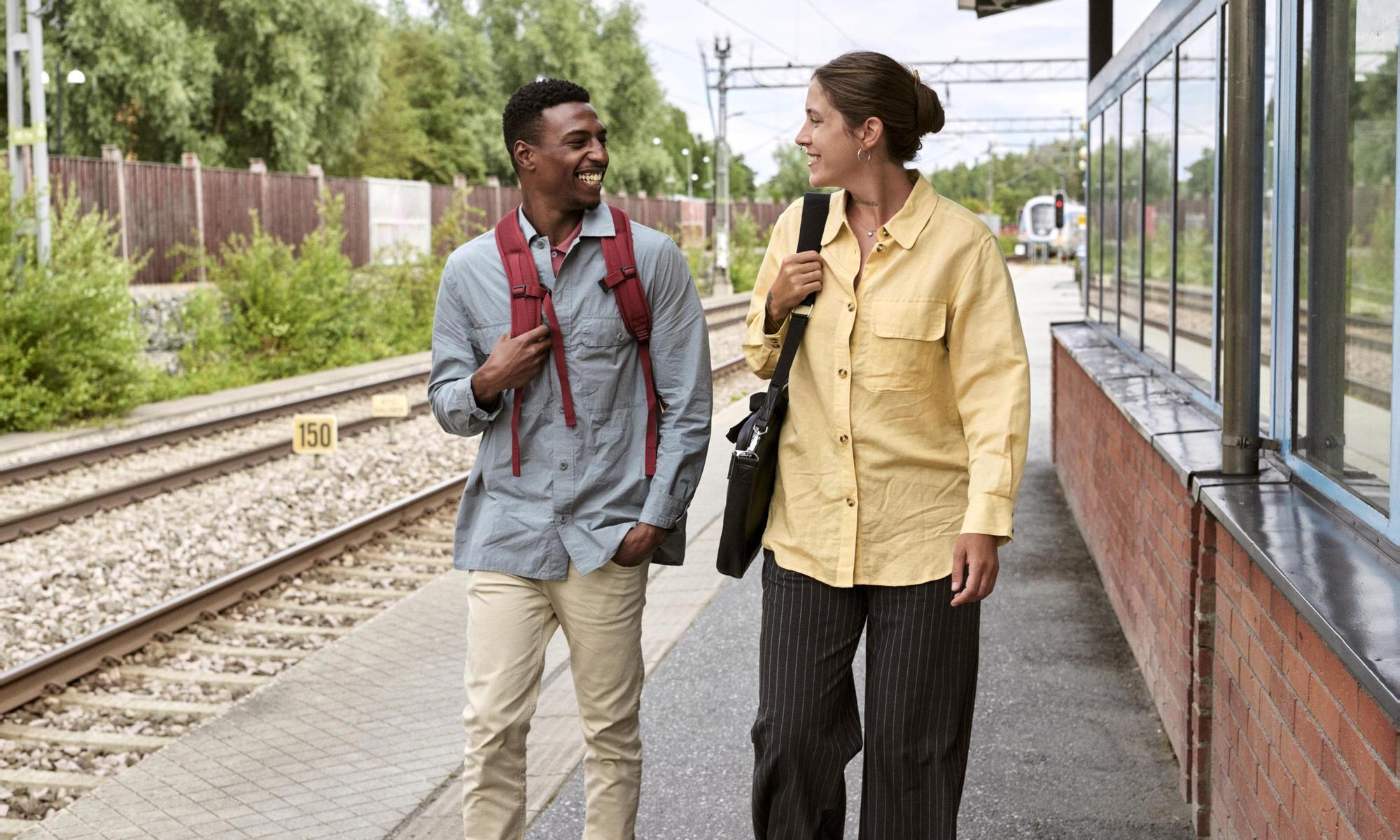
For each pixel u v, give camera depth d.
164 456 11.26
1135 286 6.86
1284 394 3.67
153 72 30.50
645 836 3.80
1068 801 3.96
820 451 2.84
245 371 17.38
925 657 2.81
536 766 4.32
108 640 5.97
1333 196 3.19
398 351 21.05
